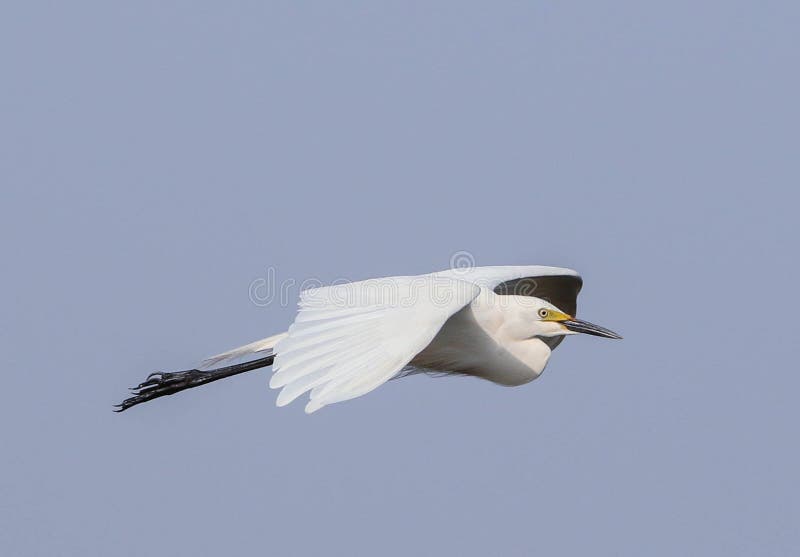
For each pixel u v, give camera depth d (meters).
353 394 9.12
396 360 9.45
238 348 12.88
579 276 14.03
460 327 12.35
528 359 12.72
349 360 9.52
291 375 9.45
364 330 9.78
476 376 13.02
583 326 12.71
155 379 12.77
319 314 9.96
